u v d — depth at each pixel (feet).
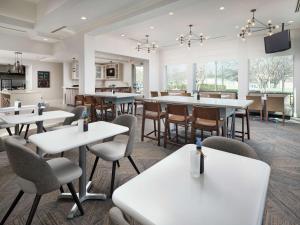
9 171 9.27
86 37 21.97
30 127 17.21
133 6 15.47
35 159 4.85
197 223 2.57
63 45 25.46
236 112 14.39
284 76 24.04
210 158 4.68
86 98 20.06
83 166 6.99
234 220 2.62
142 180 3.65
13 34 23.35
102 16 17.21
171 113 12.37
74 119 11.72
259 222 2.63
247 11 17.33
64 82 36.63
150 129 17.67
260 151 12.07
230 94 25.71
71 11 15.88
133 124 7.88
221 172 3.99
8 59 31.65
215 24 20.83
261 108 21.72
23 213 6.38
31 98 22.68
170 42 28.94
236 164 4.36
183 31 23.34
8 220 6.04
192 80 30.99
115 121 9.02
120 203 3.01
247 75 25.96
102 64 39.81
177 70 33.40
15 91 23.03
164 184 3.51
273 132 16.78
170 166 4.25
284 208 6.66
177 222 2.59
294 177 8.78
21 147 4.77
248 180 3.67
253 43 25.17
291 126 19.19
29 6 18.40
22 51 24.84
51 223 5.94
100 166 9.83
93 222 6.02
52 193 7.49
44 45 27.07
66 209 6.59
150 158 10.96
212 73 29.71
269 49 21.71
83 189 7.06
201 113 10.77
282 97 20.24
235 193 3.24
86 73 22.22
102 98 19.70
